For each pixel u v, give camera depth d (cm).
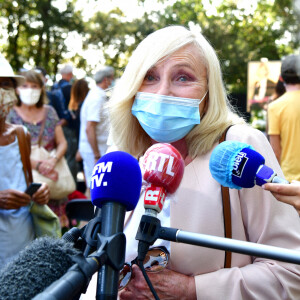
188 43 176
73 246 123
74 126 675
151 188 138
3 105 283
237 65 2292
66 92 746
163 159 139
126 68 184
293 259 112
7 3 2183
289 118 416
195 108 173
